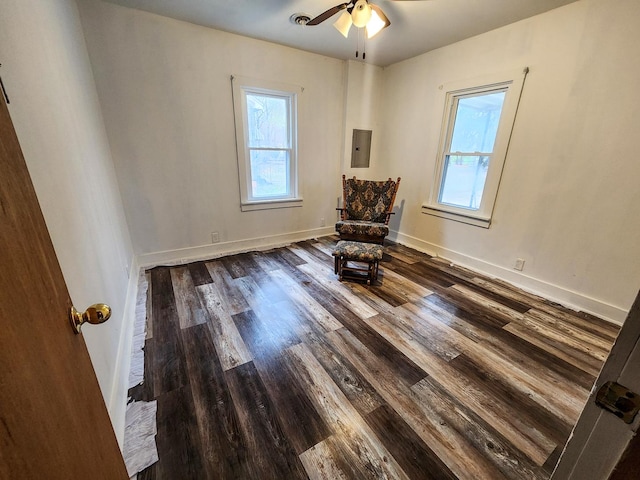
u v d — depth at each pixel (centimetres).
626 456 37
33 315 48
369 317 216
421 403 142
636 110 191
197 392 146
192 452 117
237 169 325
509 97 255
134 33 242
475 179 305
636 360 35
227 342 185
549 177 239
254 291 251
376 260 261
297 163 366
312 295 247
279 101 340
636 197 197
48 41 125
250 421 131
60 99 128
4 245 43
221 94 293
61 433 49
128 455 115
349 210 367
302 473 110
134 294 233
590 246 223
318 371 162
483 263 301
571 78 217
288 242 386
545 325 210
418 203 368
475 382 156
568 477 46
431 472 112
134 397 142
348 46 311
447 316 219
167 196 294
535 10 223
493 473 112
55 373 52
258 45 299
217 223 331
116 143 258
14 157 51
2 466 34
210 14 244
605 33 198
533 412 139
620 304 213
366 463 114
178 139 285
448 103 314
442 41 290
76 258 110
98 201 170
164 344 182
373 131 406
